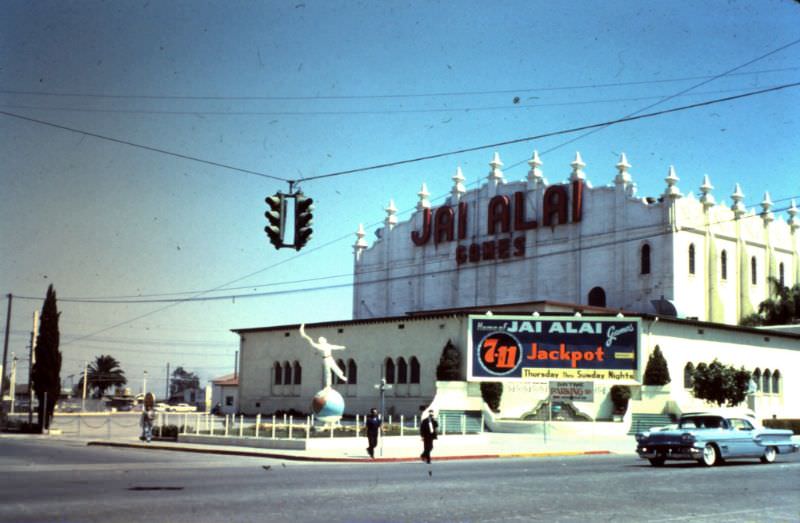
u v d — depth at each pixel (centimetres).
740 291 7262
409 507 1655
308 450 3497
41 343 5778
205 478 2253
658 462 2898
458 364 5353
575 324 5309
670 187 6738
